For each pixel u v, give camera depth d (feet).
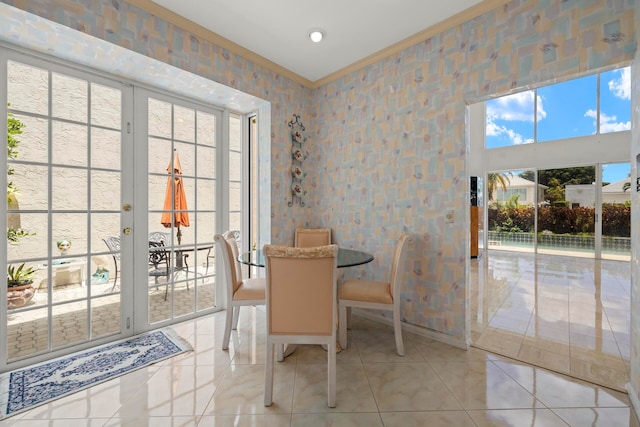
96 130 7.87
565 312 10.28
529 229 23.97
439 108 8.18
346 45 9.06
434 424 5.02
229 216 10.95
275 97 10.44
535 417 5.16
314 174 11.77
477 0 7.11
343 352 7.59
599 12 5.85
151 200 9.05
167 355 7.33
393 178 9.27
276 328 5.63
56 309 7.29
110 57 7.34
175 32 7.84
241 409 5.39
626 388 5.82
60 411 5.29
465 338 7.75
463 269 7.80
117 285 8.26
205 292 10.37
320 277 5.53
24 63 6.81
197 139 10.07
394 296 7.41
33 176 6.95
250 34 8.52
